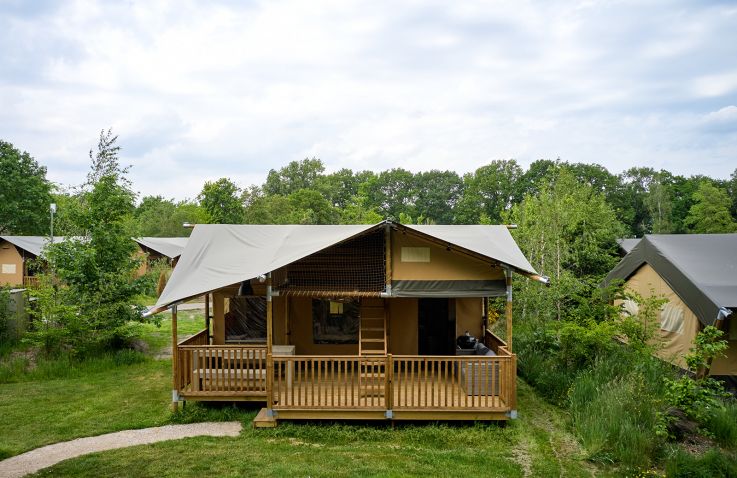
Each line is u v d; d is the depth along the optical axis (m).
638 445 8.05
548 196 18.80
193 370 10.27
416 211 81.25
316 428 9.16
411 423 9.54
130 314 15.36
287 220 46.38
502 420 9.52
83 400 11.02
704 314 11.48
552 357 12.84
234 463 7.63
